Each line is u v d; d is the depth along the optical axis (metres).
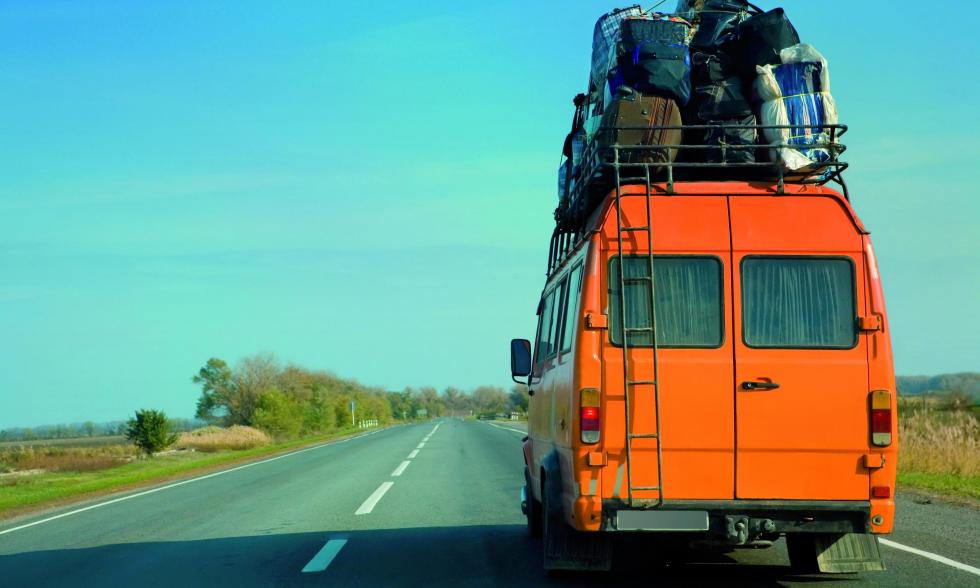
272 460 29.56
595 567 7.11
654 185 6.46
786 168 6.59
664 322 6.30
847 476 6.20
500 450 29.45
